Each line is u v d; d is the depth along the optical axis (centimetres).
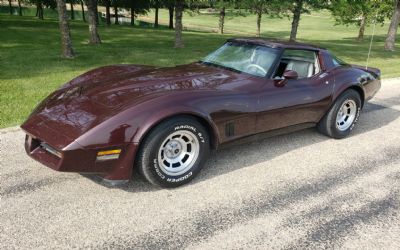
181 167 368
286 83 446
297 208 349
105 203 338
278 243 296
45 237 287
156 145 337
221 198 359
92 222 309
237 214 333
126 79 407
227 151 471
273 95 426
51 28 2467
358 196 377
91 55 1182
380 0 2058
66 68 934
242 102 396
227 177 402
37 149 342
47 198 341
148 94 357
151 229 305
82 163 316
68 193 352
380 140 548
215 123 375
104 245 282
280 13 1872
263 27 5431
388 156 487
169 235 298
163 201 347
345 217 338
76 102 360
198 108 357
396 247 300
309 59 492
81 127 321
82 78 438
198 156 374
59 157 321
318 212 344
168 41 1883
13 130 496
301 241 300
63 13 1080
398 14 2008
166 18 7338
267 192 376
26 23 2812
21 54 1148
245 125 408
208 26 5456
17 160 413
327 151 493
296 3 1728
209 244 290
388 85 989
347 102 525
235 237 300
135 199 347
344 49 1914
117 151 323
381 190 392
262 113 418
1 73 829
